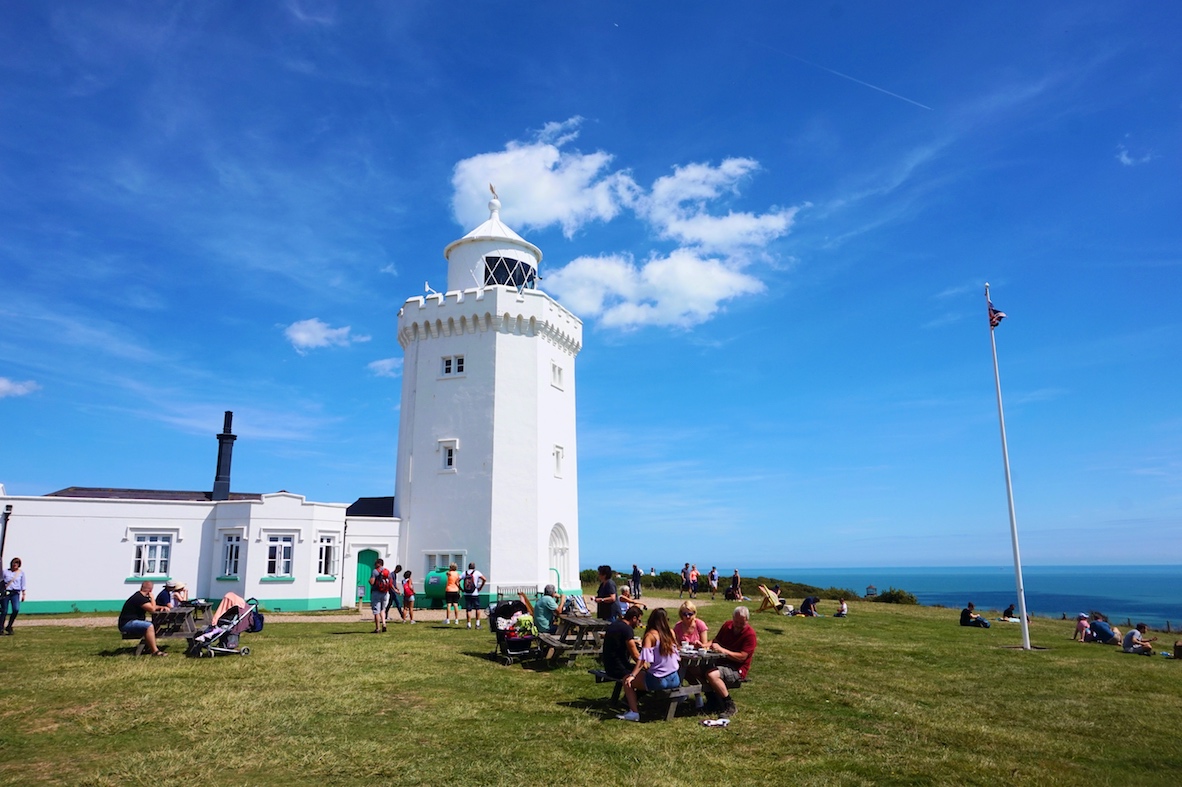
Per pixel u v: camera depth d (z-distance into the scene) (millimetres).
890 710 11758
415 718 10445
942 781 8273
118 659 14547
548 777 8078
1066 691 14125
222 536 30828
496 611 16406
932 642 21609
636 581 35875
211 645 15156
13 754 8516
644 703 11617
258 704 10953
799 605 35594
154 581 29969
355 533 32875
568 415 38000
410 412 35781
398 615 27688
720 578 58406
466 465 33656
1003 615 32562
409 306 36531
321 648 16531
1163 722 11625
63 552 28844
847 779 8242
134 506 30094
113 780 7734
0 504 28047
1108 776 8695
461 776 8062
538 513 33656
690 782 8039
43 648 16141
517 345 34906
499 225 39562
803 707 11820
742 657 11586
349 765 8336
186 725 9797
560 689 12672
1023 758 9297
